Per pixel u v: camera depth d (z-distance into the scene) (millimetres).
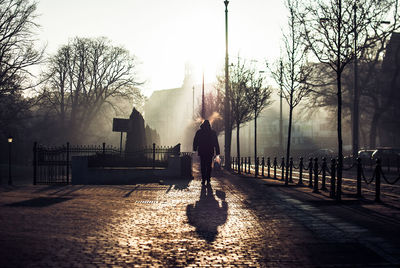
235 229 7078
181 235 6570
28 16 32938
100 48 53562
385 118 45500
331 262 4988
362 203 10453
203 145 15391
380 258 5176
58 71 48250
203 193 12859
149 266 4766
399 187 15789
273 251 5543
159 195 12211
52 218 7820
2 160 46000
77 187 15000
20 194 12188
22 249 5402
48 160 18734
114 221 7695
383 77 42719
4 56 32781
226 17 29484
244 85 28719
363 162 32125
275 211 9109
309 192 13328
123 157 20359
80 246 5672
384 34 27188
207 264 4891
